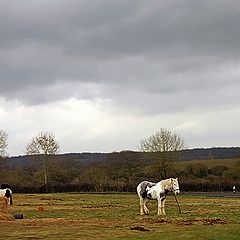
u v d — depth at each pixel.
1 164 96.31
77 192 84.50
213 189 80.06
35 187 87.31
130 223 25.50
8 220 28.25
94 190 86.81
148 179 89.06
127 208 40.25
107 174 91.69
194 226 23.56
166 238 19.05
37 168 95.75
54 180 92.06
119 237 19.47
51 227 23.61
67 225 24.67
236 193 73.94
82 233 20.91
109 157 94.06
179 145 89.88
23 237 19.72
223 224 24.66
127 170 91.75
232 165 90.19
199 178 85.06
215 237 19.22
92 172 90.69
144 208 32.31
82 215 33.03
